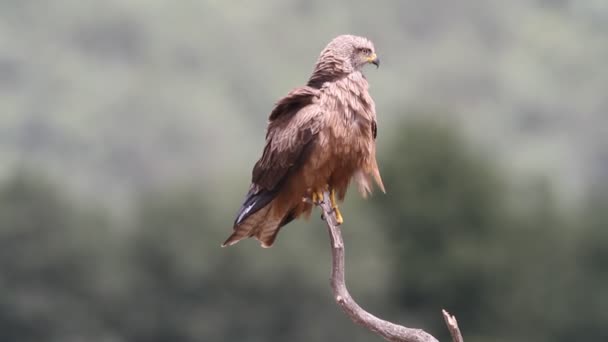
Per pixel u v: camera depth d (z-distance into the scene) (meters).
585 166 66.31
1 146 63.81
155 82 69.88
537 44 82.06
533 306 32.62
